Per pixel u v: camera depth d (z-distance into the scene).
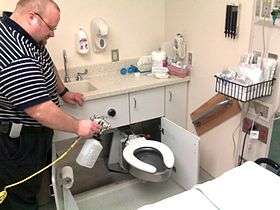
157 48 2.81
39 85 1.47
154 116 2.53
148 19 2.69
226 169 2.37
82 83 2.47
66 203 1.90
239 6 1.95
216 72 2.26
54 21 1.59
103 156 2.77
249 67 1.83
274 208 1.23
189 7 2.40
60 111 1.57
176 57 2.62
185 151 2.30
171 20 2.66
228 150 2.31
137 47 2.72
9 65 1.42
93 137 1.89
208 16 2.22
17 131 1.65
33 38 1.58
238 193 1.32
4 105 1.56
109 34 2.55
